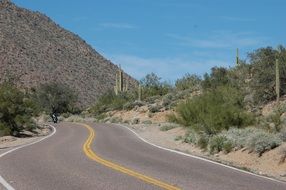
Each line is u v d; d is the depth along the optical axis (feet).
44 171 51.83
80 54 486.79
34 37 449.89
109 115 233.76
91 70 462.19
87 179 46.09
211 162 60.18
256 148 61.82
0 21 434.30
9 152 74.49
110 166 55.98
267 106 118.93
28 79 359.46
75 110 318.86
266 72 125.39
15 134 122.83
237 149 67.67
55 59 432.25
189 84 224.33
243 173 50.85
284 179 49.32
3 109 123.95
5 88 130.41
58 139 106.01
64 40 496.23
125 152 73.26
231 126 85.97
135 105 225.15
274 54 132.67
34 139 110.11
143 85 268.41
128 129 140.87
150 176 47.98
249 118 87.40
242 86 144.66
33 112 136.77
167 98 203.31
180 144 87.92
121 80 274.16
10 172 51.11
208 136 81.00
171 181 44.86
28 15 493.36
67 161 61.26
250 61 149.18
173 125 124.57
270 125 81.51
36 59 406.00
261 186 42.73
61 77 401.29
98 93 417.69
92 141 97.30
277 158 57.57
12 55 383.24
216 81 175.42
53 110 304.50
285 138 62.49
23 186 42.24
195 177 47.44
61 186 42.16
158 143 91.66
